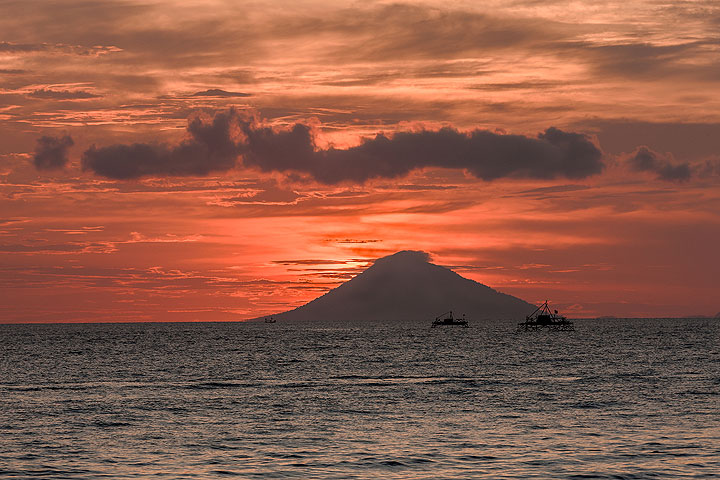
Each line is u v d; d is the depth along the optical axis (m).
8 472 81.81
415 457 88.19
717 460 84.94
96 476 80.31
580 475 79.19
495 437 100.06
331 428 108.06
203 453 91.25
